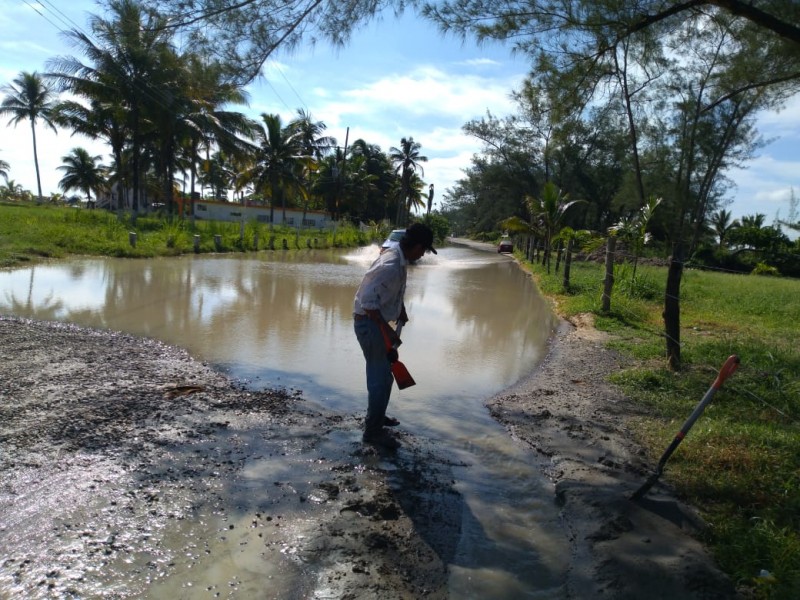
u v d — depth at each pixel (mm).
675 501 3461
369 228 46906
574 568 2836
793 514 3213
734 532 3043
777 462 3947
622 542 2998
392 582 2637
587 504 3404
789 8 5145
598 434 4645
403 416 4941
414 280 17000
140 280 12000
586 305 11766
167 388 5141
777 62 6828
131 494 3234
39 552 2645
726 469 3906
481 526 3197
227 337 7395
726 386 5773
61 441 3834
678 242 6613
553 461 4133
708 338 8953
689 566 2764
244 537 2910
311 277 15055
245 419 4539
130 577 2533
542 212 22812
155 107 25625
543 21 5695
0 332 6660
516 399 5617
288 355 6684
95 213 27469
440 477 3766
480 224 56906
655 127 18766
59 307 8562
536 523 3270
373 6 5215
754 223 55031
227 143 30656
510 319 10875
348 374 6055
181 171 41406
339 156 51219
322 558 2777
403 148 56406
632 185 33781
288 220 47812
